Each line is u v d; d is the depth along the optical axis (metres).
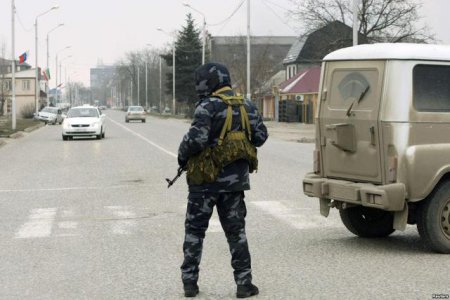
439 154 8.95
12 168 22.52
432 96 9.07
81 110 41.66
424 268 8.22
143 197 15.06
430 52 9.10
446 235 9.00
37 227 11.45
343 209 10.11
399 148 8.84
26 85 133.75
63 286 7.66
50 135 47.56
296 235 10.49
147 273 8.20
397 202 8.77
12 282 7.86
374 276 7.85
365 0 55.28
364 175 9.27
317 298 6.98
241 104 6.84
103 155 27.56
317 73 72.75
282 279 7.78
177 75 102.50
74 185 17.48
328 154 9.79
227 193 6.84
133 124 70.62
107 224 11.69
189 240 7.02
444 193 8.95
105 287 7.59
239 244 6.96
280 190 15.87
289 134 46.56
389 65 8.95
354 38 32.69
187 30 102.88
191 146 6.64
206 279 7.84
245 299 6.99
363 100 9.21
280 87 81.81
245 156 6.79
